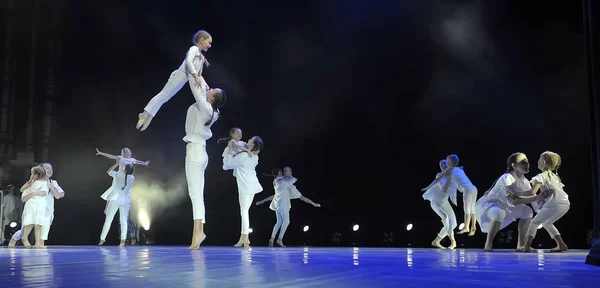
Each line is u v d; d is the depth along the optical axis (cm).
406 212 1396
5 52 1344
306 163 1482
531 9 1223
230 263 212
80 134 1427
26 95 1365
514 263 224
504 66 1268
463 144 1334
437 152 1367
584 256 317
